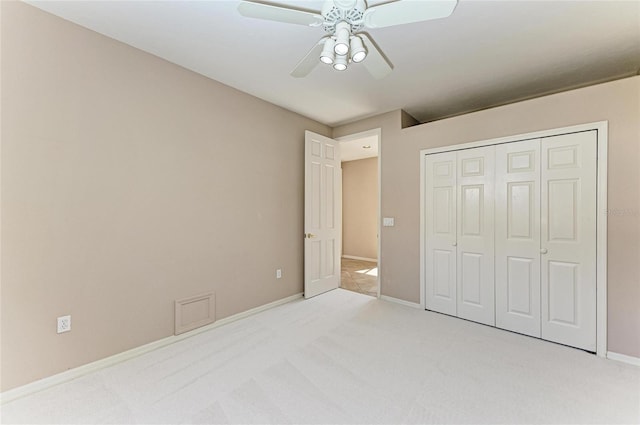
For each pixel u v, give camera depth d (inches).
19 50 67.7
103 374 77.3
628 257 84.0
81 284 77.2
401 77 104.3
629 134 84.0
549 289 97.7
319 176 150.8
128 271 85.9
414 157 132.3
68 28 74.7
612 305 86.4
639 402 66.1
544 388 71.6
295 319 116.6
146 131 89.6
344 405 65.6
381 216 144.3
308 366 81.6
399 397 68.3
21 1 67.7
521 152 103.6
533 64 95.3
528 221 102.0
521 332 103.3
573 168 93.0
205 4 67.8
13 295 67.4
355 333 103.4
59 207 73.6
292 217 141.3
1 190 65.8
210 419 61.0
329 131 163.3
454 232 120.3
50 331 72.4
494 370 79.7
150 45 85.6
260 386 72.3
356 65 96.0
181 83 98.0
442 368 80.7
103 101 80.7
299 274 145.6
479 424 59.8
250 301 121.6
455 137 119.6
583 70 99.3
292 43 84.4
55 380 72.8
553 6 67.9
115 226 83.3
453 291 120.6
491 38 80.7
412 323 112.9
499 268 108.5
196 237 102.7
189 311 100.5
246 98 119.3
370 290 160.7
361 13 57.6
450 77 104.2
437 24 74.4
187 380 74.7
